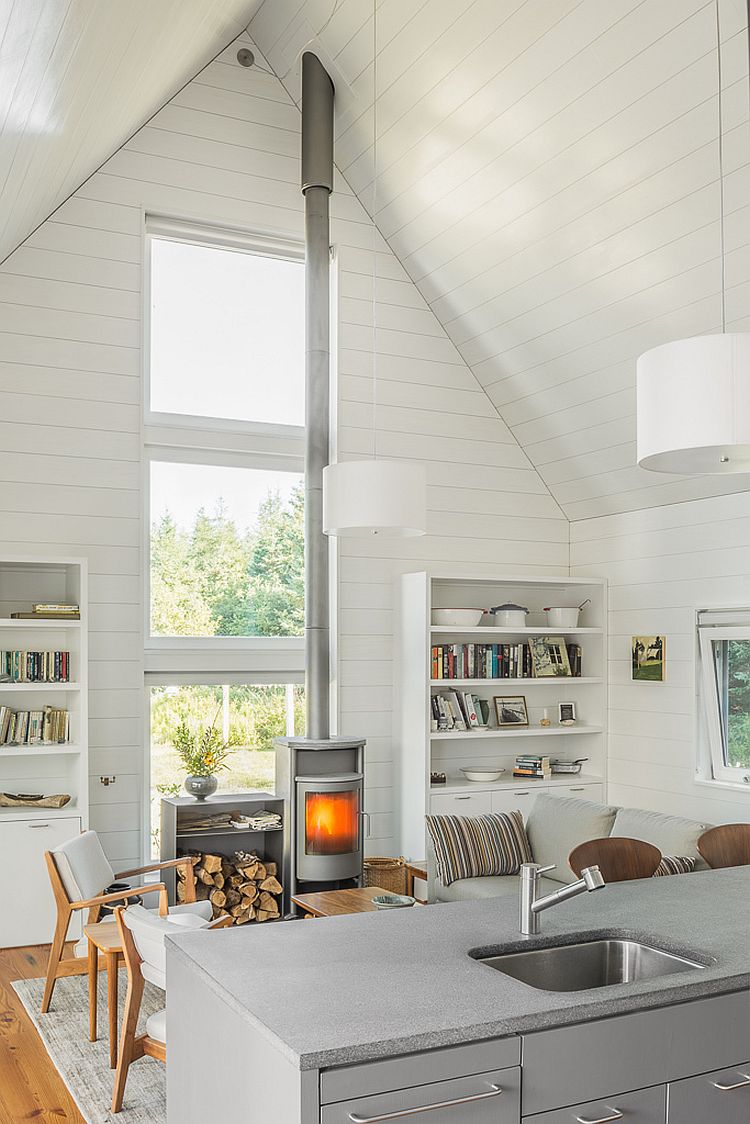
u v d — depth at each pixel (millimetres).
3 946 5668
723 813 6453
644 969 2967
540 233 6023
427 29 5555
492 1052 2252
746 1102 2623
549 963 2936
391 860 6723
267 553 7070
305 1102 2055
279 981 2512
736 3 4277
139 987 3834
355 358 7211
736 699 6500
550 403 7133
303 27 6422
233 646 6895
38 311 6328
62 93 4172
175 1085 2818
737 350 2814
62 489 6340
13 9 2730
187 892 5359
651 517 7145
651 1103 2467
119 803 6367
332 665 7051
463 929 3000
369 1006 2334
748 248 5023
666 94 4789
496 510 7672
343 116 6656
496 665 7270
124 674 6426
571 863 4105
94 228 6492
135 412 6551
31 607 6184
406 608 7117
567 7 4828
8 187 4793
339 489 5285
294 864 6277
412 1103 2158
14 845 5688
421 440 7414
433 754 7355
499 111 5582
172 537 6805
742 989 2633
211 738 6641
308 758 6406
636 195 5316
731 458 3092
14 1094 3936
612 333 6188
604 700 7492
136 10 4035
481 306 6949
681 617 6855
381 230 7250
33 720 5984
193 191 6777
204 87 6855
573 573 7883
